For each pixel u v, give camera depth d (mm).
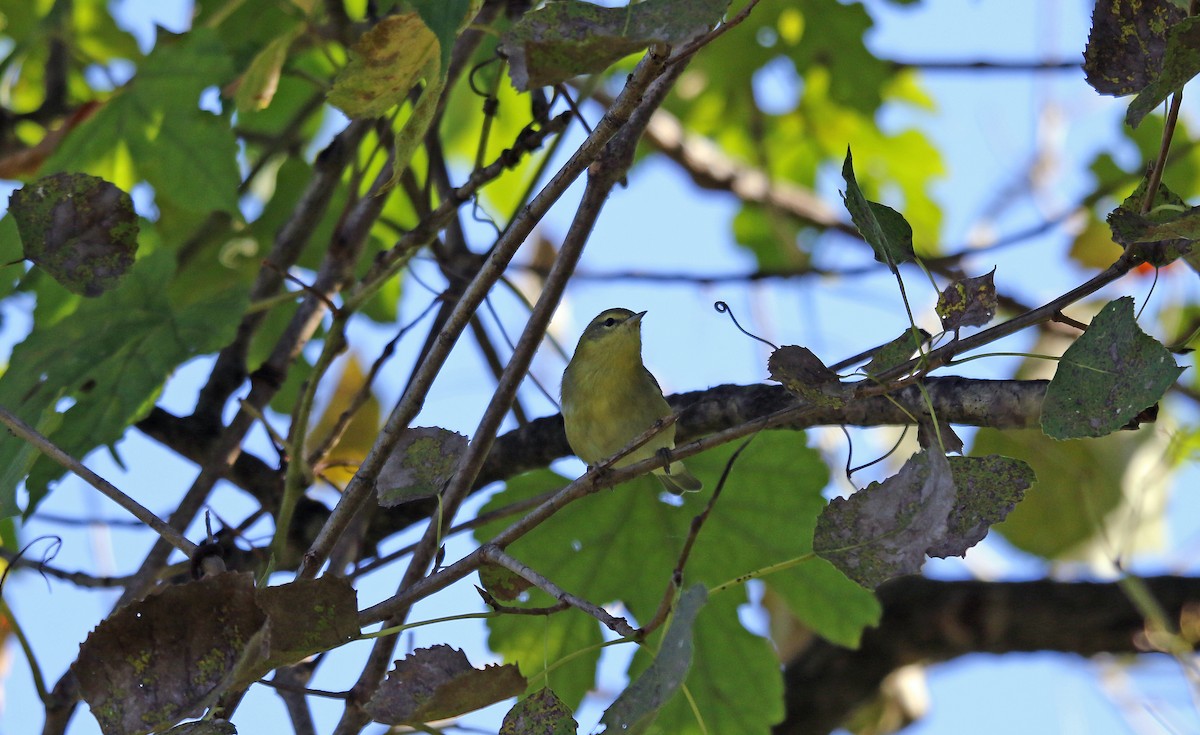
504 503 9461
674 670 4617
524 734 5348
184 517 9125
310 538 9680
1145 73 5688
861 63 14164
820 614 9961
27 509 7973
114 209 6250
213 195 9945
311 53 13570
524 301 9984
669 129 15578
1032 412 6727
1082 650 12672
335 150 10516
